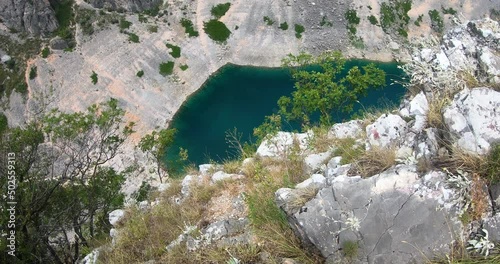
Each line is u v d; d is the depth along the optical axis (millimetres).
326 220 9414
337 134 15258
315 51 78875
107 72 73062
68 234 30750
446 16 81000
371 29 79188
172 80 73625
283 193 10570
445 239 8703
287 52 78562
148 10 79938
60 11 77125
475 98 9594
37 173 26000
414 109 10656
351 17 79812
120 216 17188
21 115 68438
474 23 12086
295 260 9836
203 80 74562
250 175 15281
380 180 9367
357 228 9133
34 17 73625
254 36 79625
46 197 24438
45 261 23469
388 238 8969
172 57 76062
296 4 81438
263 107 69500
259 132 24422
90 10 78188
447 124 9672
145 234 13945
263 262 10297
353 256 9094
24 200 23203
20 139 25688
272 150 16625
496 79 10242
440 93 10625
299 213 9695
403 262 8820
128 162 57969
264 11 81062
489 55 10781
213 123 67188
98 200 28703
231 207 13938
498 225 8445
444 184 8953
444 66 11102
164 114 69500
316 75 29984
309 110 29047
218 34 79250
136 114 69188
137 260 12820
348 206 9328
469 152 9086
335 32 79562
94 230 26609
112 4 78562
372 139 10906
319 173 12031
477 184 8758
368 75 29906
